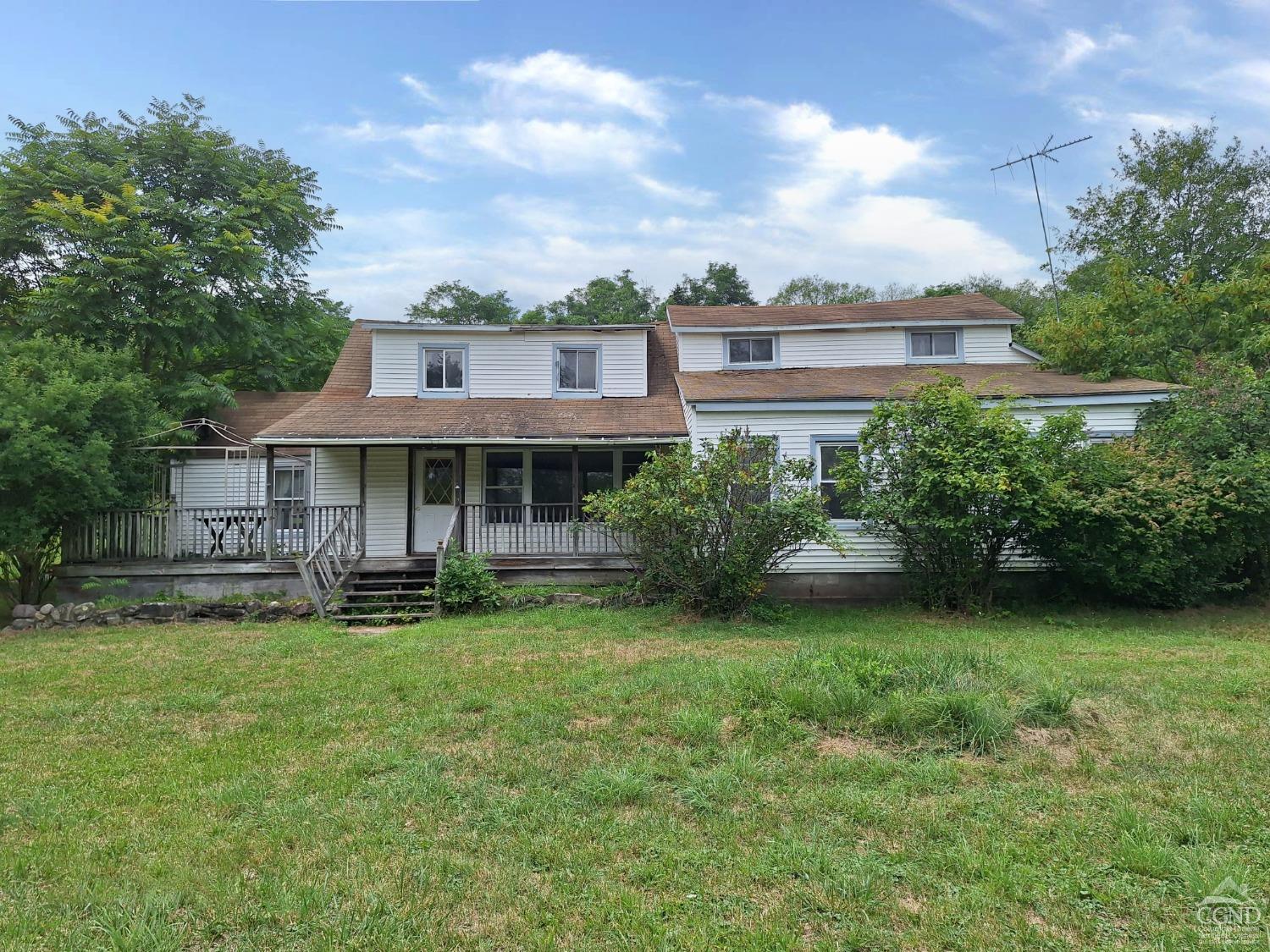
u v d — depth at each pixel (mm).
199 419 17641
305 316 23922
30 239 17906
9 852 3990
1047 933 3139
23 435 11469
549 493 15977
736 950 3055
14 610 11758
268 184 21766
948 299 18953
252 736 5953
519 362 17109
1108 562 10930
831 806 4363
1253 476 10539
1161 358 15781
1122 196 25109
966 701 5430
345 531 13773
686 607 11398
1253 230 24156
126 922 3281
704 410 13227
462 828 4191
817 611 11836
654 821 4234
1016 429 10680
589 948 3088
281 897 3469
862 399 13000
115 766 5309
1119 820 4078
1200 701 6227
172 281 18812
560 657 8500
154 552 13727
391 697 6984
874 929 3180
